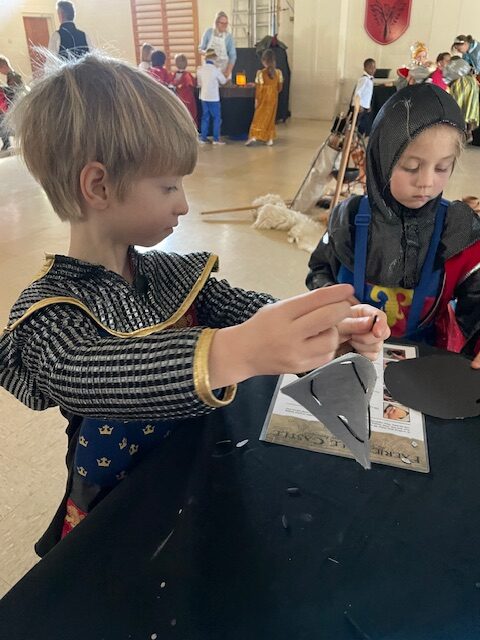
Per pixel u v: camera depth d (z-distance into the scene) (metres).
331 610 0.46
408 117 0.86
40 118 0.51
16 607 0.47
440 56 4.95
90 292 0.56
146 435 0.66
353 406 0.52
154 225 0.56
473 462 0.62
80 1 8.48
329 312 0.39
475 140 5.64
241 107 6.27
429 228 0.98
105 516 0.55
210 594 0.48
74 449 0.72
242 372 0.41
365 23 7.06
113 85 0.49
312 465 0.62
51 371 0.48
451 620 0.45
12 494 1.34
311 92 7.65
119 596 0.48
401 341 0.89
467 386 0.75
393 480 0.60
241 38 7.73
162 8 8.01
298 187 4.27
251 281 2.61
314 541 0.52
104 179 0.51
